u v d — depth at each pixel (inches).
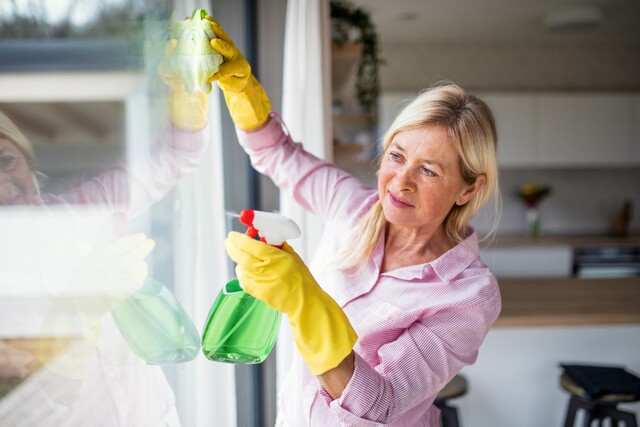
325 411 38.5
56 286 20.2
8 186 18.0
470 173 37.3
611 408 80.3
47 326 19.9
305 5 63.9
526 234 186.1
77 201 21.1
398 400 32.3
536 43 186.9
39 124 19.1
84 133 21.3
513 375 95.5
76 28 20.6
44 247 19.5
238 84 37.5
